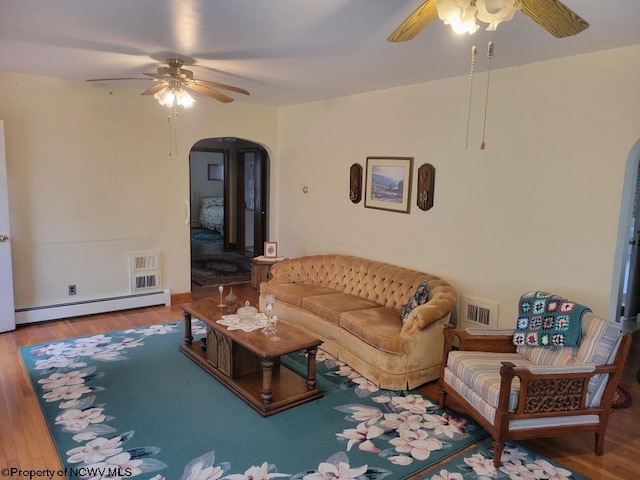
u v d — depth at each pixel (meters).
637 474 2.55
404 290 4.27
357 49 3.25
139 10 2.55
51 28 2.91
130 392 3.40
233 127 6.08
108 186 5.21
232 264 8.23
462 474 2.52
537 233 3.61
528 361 3.01
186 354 4.12
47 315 4.93
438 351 3.68
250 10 2.51
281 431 2.91
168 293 5.70
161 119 5.49
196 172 12.60
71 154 4.93
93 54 3.56
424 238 4.50
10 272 4.57
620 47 3.04
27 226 4.76
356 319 3.87
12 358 3.98
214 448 2.71
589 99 3.23
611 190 3.17
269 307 3.50
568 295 3.46
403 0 2.33
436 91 4.26
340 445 2.77
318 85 4.62
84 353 4.12
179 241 5.82
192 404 3.23
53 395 3.32
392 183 4.78
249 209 9.42
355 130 5.20
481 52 3.23
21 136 4.62
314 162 5.87
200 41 3.12
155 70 4.14
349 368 3.90
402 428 2.98
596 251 3.28
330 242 5.72
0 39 3.18
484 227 3.97
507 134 3.73
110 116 5.12
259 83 4.54
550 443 2.86
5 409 3.12
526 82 3.58
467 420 3.09
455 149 4.14
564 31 1.91
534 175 3.59
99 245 5.24
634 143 3.04
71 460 2.57
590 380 2.64
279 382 3.50
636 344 4.50
